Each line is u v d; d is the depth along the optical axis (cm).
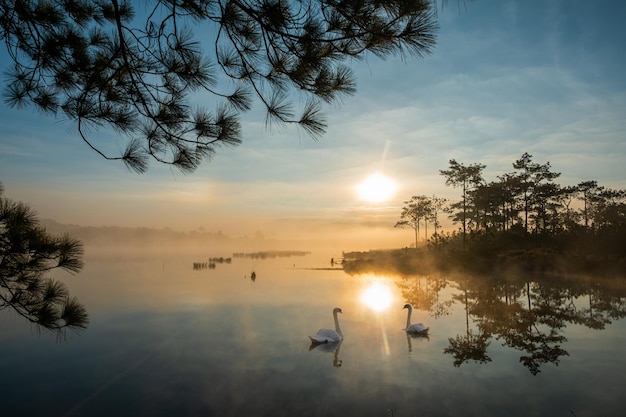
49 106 571
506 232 5541
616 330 1611
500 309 2112
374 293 2995
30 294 447
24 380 1162
